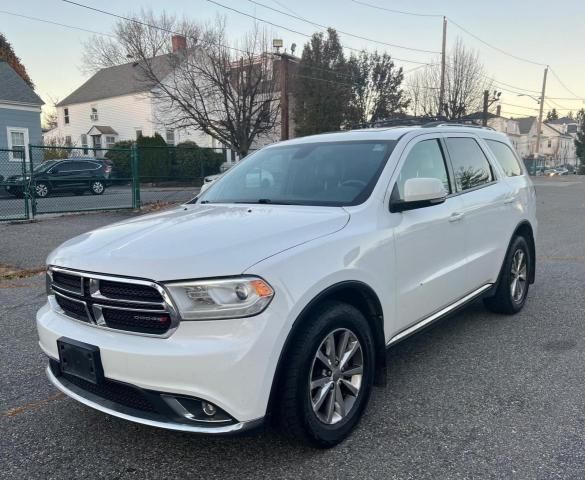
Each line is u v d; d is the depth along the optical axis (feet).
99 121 142.72
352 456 9.77
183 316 8.45
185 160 69.87
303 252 9.37
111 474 9.41
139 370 8.55
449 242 13.52
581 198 72.59
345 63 125.29
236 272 8.54
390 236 11.32
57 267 10.02
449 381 12.89
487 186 16.07
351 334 10.32
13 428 11.04
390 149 12.80
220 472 9.39
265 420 8.75
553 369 13.51
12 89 99.45
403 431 10.59
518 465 9.33
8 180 63.10
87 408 11.89
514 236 17.44
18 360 14.70
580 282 22.65
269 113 94.12
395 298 11.54
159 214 12.42
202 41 92.32
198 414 8.59
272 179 13.66
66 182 66.64
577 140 276.41
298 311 9.00
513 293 17.81
